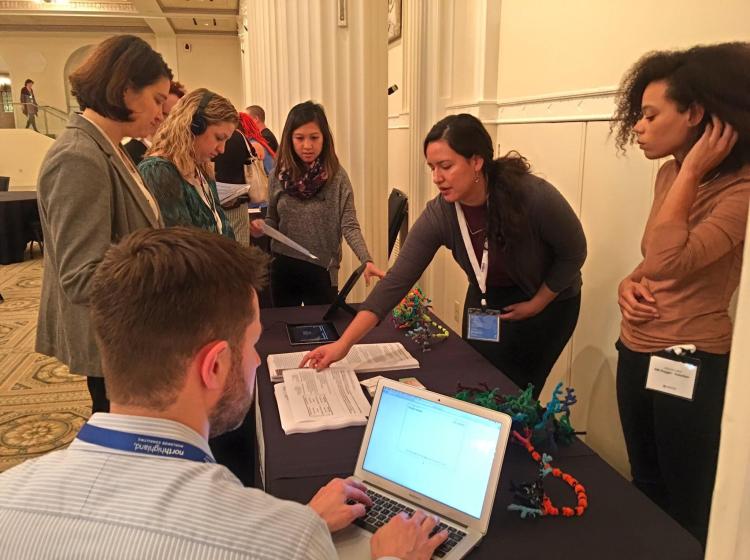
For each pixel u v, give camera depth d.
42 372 3.67
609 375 2.35
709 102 1.34
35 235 6.92
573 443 1.40
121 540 0.60
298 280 2.99
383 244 3.73
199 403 0.74
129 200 1.65
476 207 1.99
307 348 2.01
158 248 0.74
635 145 2.08
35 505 0.64
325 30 3.45
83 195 1.50
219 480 0.68
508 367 2.20
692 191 1.39
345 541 1.05
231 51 14.76
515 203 1.87
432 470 1.15
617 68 2.13
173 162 2.04
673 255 1.40
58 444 2.81
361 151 3.58
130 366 0.71
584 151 2.37
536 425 1.35
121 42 1.59
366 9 3.44
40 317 1.75
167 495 0.64
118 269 0.72
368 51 3.49
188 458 0.71
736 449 0.48
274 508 0.66
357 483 1.17
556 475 1.25
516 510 1.14
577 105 2.39
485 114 3.16
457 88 3.46
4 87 13.69
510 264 2.02
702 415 1.47
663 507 1.73
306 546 0.63
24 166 10.40
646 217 2.05
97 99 1.57
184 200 2.06
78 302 1.53
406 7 5.01
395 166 5.70
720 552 0.50
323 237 2.94
